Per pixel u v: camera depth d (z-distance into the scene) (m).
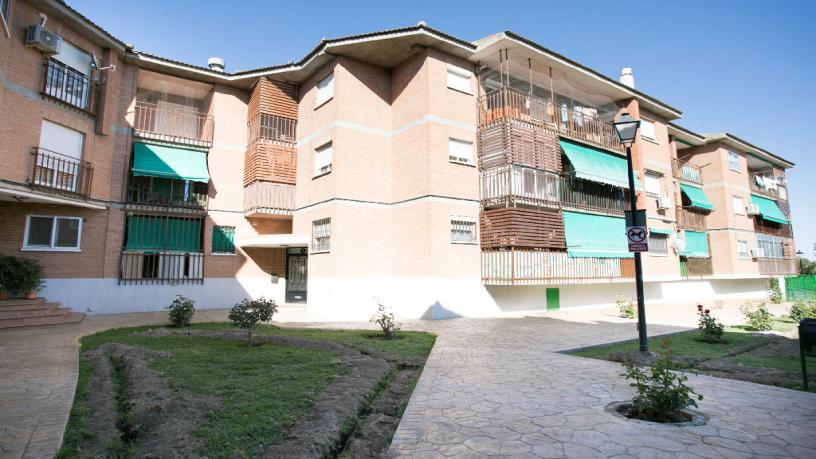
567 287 19.33
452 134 16.23
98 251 15.52
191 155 18.19
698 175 29.06
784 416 5.10
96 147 15.46
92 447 4.00
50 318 12.49
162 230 17.28
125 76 16.81
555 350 9.41
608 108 23.33
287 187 18.55
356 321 14.28
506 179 15.91
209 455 3.90
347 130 16.23
